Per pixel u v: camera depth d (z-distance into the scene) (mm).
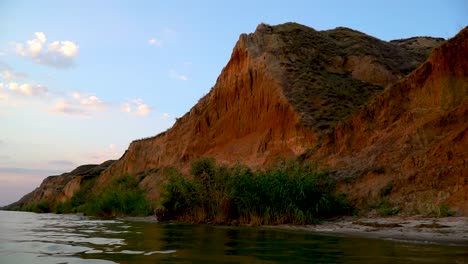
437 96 23578
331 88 36688
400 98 25547
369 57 41938
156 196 39000
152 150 54438
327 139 27250
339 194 20344
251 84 39281
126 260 6277
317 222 16984
